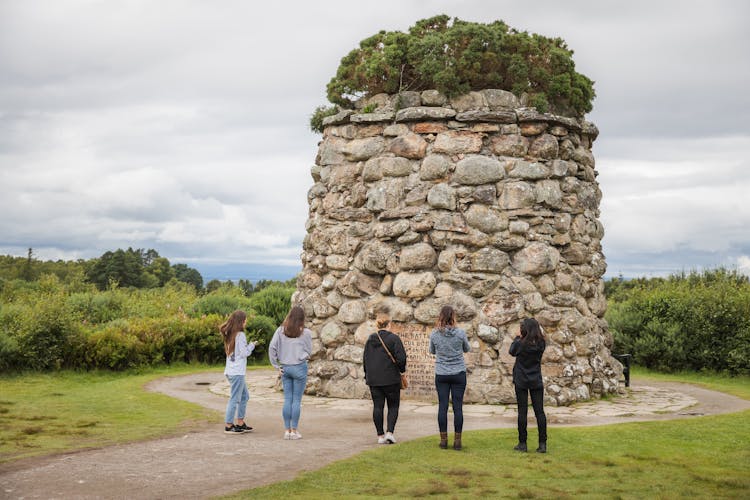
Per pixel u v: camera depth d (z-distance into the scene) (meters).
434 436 9.27
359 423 10.44
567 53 14.86
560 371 12.67
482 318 12.75
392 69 14.02
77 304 25.22
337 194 14.51
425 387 12.84
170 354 20.14
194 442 8.63
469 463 7.74
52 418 10.75
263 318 22.98
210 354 20.95
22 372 16.77
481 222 13.07
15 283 37.38
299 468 7.25
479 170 13.18
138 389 14.49
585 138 15.10
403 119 13.66
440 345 8.55
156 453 7.91
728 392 15.04
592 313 14.46
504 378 12.49
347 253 13.99
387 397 8.84
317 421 10.63
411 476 7.10
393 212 13.50
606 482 6.97
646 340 20.27
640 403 12.83
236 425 9.47
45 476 6.70
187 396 13.52
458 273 12.95
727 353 19.16
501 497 6.38
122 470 7.00
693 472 7.39
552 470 7.45
